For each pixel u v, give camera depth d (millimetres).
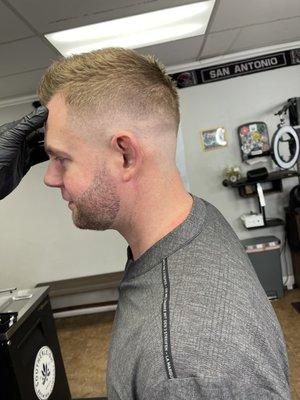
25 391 1854
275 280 3584
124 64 539
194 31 2695
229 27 2709
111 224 572
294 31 3131
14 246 4105
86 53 570
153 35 2652
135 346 472
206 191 3840
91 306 4074
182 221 555
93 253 4066
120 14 2154
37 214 4035
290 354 2717
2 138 770
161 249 539
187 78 3678
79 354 3207
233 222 3867
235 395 383
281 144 3711
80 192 544
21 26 2100
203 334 421
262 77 3648
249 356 412
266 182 3783
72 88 529
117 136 514
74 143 535
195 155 3801
